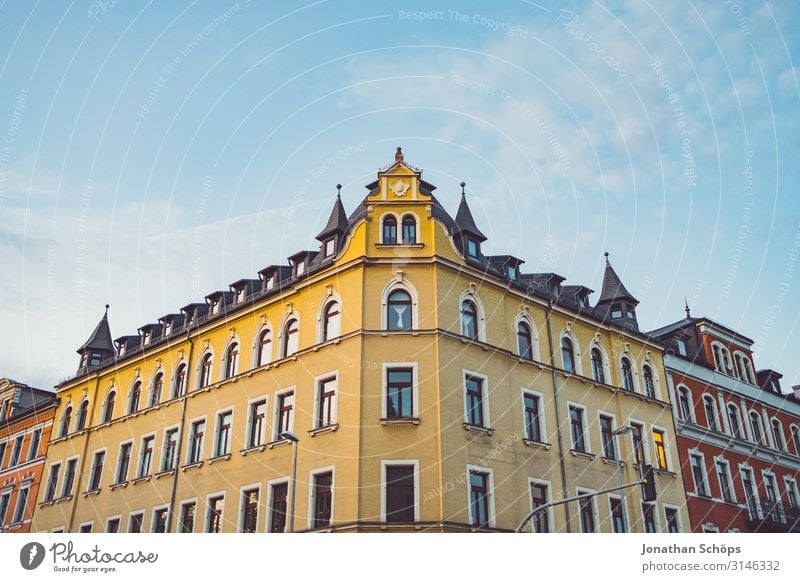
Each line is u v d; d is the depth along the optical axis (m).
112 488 33.75
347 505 23.81
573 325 31.97
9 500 39.88
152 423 33.59
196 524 29.03
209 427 30.81
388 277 27.03
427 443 24.28
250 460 28.20
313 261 30.50
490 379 27.00
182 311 36.22
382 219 28.19
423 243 27.45
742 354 41.31
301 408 27.11
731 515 34.78
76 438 37.50
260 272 32.53
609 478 29.95
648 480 19.75
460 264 27.81
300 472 25.91
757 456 38.59
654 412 33.62
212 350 32.75
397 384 25.42
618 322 35.88
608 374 32.47
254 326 31.06
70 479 36.78
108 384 37.53
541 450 27.73
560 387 29.81
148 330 37.69
